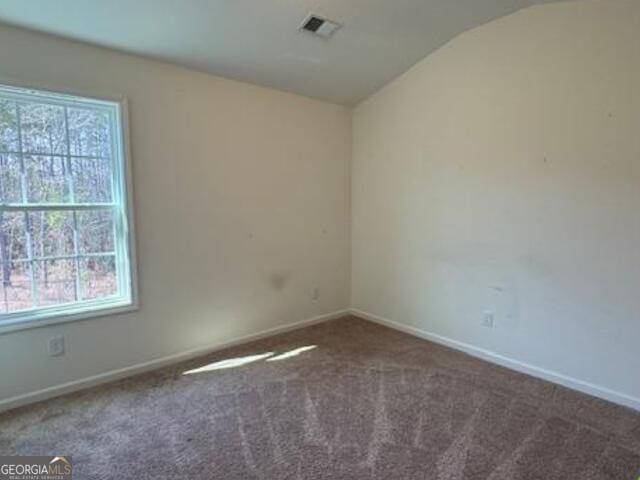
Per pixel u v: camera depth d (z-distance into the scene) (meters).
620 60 2.37
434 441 2.09
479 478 1.82
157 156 2.84
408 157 3.59
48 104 2.46
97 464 1.89
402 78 3.56
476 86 3.05
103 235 2.72
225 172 3.20
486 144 3.03
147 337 2.91
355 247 4.18
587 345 2.61
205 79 3.04
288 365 3.01
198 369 2.94
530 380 2.80
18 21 2.23
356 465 1.90
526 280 2.87
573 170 2.60
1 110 2.32
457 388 2.67
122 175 2.70
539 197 2.77
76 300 2.65
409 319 3.72
